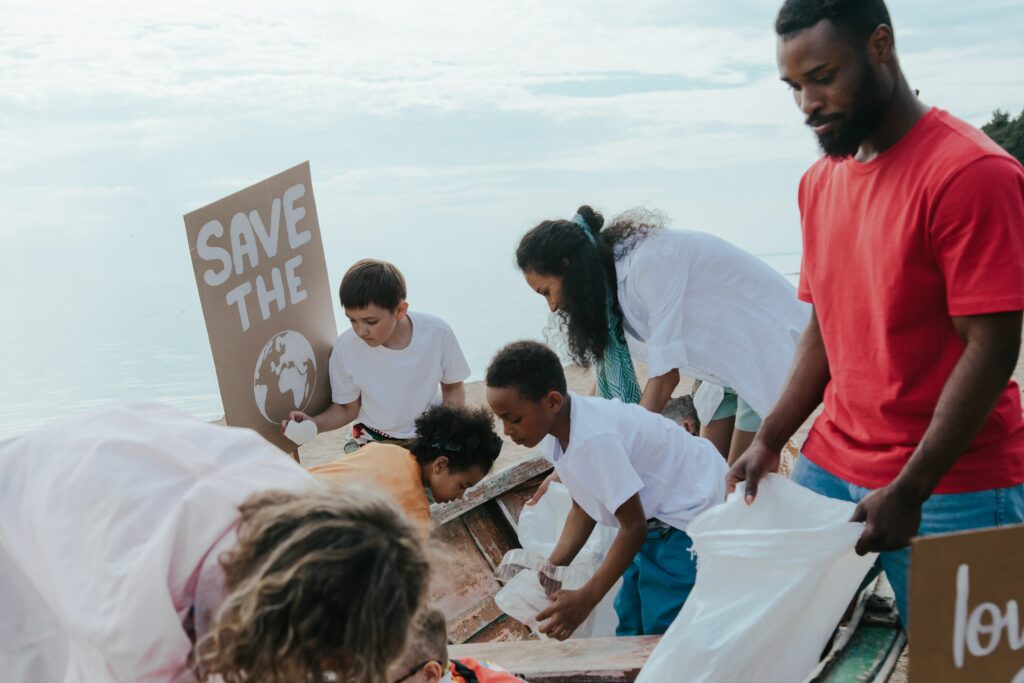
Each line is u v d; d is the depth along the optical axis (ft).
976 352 6.74
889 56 7.07
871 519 6.90
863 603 8.45
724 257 12.41
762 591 7.32
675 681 7.54
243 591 4.17
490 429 10.83
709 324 12.41
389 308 13.12
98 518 5.14
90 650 5.31
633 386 12.91
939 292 7.18
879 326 7.50
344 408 13.92
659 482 10.35
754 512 7.88
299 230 13.15
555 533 12.99
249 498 4.69
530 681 8.54
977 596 5.74
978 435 7.33
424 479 10.66
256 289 12.55
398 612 4.22
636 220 12.51
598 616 11.96
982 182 6.68
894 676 10.58
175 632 4.90
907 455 7.58
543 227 12.32
